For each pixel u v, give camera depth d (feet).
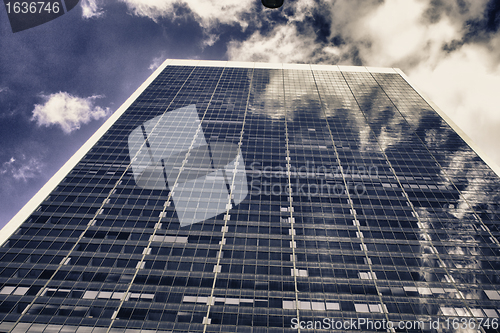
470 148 242.58
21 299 133.59
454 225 177.06
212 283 144.05
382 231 172.55
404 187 203.82
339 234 170.19
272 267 152.05
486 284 145.69
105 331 124.16
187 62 371.15
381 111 291.17
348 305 136.56
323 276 148.46
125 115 268.82
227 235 167.53
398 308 135.64
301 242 165.17
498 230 173.37
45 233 164.66
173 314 131.64
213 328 127.65
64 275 144.56
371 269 152.15
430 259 157.48
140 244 161.07
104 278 144.15
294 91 320.09
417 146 244.83
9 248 155.53
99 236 164.55
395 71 376.48
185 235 166.81
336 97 312.71
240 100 297.94
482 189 203.31
